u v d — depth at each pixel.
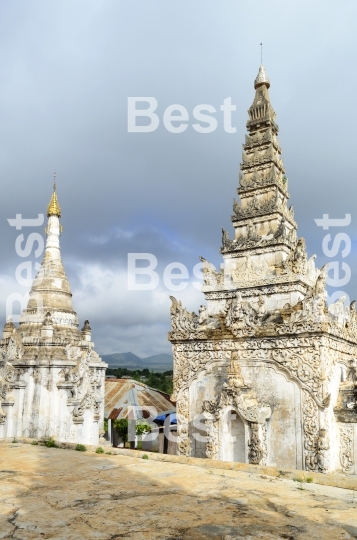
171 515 11.77
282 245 32.78
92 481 15.57
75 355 36.66
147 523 11.15
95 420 36.94
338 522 11.27
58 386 34.19
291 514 11.87
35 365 34.31
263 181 35.75
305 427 26.05
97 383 42.00
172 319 32.41
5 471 17.28
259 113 37.94
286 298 31.12
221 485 14.92
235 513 11.93
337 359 28.58
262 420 26.47
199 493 13.92
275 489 14.41
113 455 21.08
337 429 27.31
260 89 38.59
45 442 24.25
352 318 32.00
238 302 29.58
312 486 14.91
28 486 14.91
